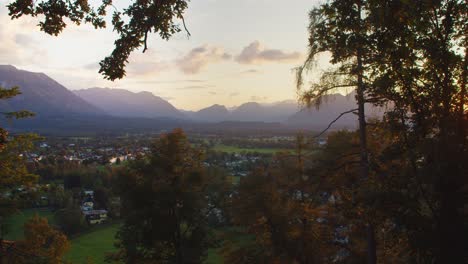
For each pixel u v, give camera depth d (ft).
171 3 21.44
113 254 57.98
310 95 35.94
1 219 46.60
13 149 48.42
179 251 56.03
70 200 188.24
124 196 56.70
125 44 21.26
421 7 25.54
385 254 40.52
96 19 20.97
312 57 35.19
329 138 45.88
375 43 28.50
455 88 28.07
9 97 48.06
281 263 49.44
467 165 24.11
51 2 19.79
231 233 56.75
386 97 29.94
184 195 55.88
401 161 29.58
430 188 25.85
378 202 26.40
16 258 41.39
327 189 41.27
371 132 38.19
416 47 27.58
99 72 21.66
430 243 24.82
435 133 28.30
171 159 58.13
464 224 24.59
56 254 54.75
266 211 49.98
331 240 48.21
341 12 29.66
